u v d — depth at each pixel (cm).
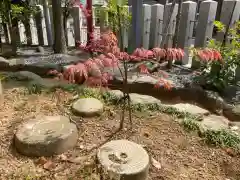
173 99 340
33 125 229
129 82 342
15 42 477
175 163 204
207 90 330
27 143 201
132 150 195
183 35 396
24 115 263
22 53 489
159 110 283
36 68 407
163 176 188
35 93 317
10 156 205
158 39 444
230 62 318
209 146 227
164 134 241
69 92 320
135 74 356
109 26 352
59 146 206
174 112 276
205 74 347
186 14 383
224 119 278
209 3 353
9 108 277
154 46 451
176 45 409
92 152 210
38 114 266
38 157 204
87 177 180
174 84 343
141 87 342
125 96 234
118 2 238
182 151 219
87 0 449
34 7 505
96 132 239
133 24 411
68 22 577
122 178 170
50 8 516
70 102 294
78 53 479
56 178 182
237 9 344
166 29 387
